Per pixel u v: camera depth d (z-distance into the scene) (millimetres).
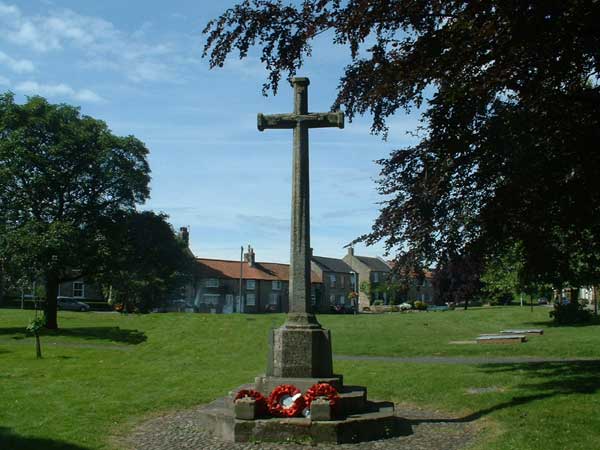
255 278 80312
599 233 12211
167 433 9492
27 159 33281
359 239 13711
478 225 12641
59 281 36500
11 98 34906
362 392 9828
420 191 12469
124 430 9742
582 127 10586
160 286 57531
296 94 10805
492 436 8656
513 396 11164
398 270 13477
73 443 8688
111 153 35469
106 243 35219
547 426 8719
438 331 28781
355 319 36594
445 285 15367
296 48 11109
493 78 10156
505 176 11812
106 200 36844
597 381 12031
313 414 8875
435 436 9016
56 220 33844
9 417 10383
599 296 46938
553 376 13125
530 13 9031
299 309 10281
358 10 10219
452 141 11234
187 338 27391
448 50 10180
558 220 11820
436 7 10250
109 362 20500
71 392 13305
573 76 10852
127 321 35969
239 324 30953
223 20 11180
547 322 32438
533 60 10008
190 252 72312
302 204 10461
